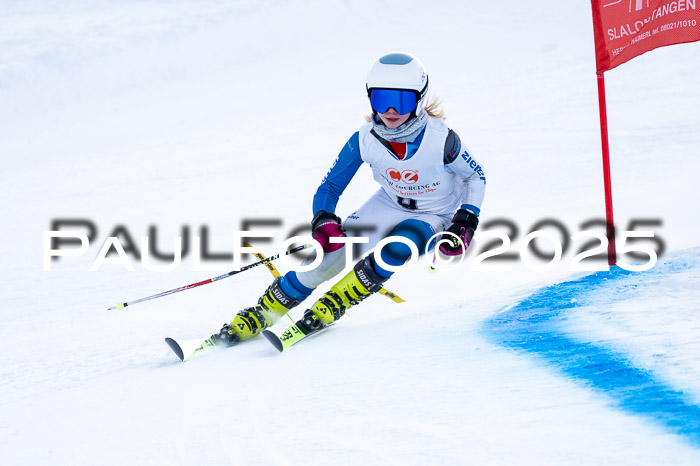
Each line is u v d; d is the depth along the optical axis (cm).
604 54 1680
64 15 9894
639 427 891
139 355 1695
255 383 1264
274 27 9600
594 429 904
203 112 6744
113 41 8888
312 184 3972
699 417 890
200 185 4188
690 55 5831
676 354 1083
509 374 1112
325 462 925
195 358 1550
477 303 1561
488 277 2028
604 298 1418
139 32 9162
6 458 1108
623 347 1144
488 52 7838
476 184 1592
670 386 983
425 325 1451
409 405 1055
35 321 2188
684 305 1296
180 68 8600
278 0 10150
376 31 9488
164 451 1038
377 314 1711
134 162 5053
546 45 7825
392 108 1480
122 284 2534
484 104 5316
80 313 2220
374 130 1570
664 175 3130
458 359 1213
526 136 4288
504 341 1266
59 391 1459
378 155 1587
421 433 963
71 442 1131
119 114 7100
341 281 1566
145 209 3775
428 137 1540
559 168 3522
